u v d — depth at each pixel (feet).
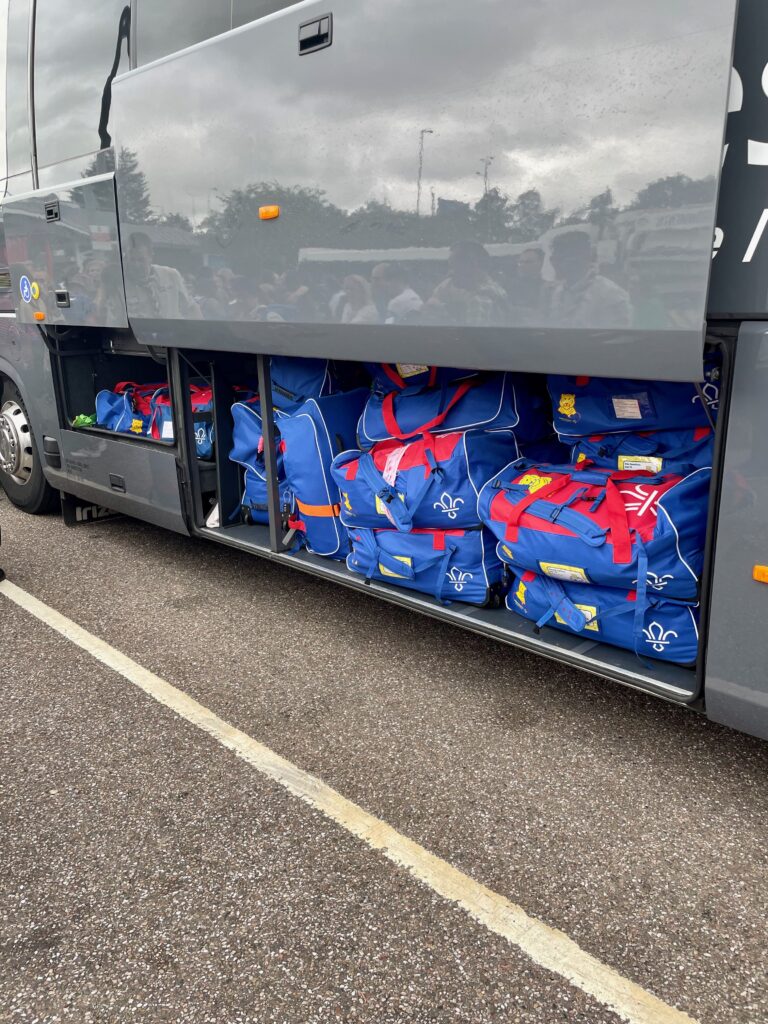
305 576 15.07
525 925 6.96
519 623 9.95
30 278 15.80
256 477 13.50
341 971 6.55
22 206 15.49
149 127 11.96
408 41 8.48
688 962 6.56
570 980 6.42
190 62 11.08
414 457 10.61
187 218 11.70
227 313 11.44
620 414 9.22
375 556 11.12
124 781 9.04
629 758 9.24
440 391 10.89
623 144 7.02
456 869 7.62
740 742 9.50
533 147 7.63
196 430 14.08
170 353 13.25
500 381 10.48
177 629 12.82
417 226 8.78
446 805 8.52
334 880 7.51
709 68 6.45
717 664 7.76
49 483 18.22
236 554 16.33
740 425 7.13
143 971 6.59
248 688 10.97
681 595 8.41
